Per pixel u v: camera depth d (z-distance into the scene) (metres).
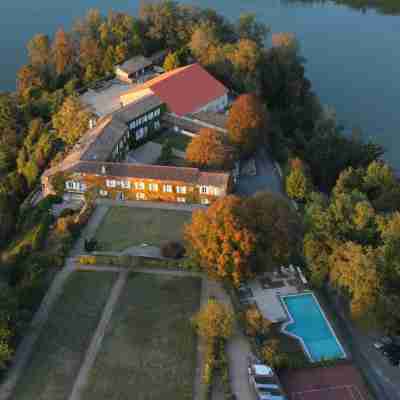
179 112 188.50
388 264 114.31
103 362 105.31
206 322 105.19
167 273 125.81
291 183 153.50
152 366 104.44
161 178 149.50
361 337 113.31
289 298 119.81
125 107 182.25
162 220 144.50
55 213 149.25
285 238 121.75
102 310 116.62
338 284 115.12
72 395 99.19
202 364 104.56
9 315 105.69
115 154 166.75
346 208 125.12
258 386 96.00
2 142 194.38
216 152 159.38
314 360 106.81
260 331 108.00
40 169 174.50
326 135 187.75
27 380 101.94
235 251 115.75
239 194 159.25
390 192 148.12
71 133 181.88
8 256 134.12
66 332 111.50
